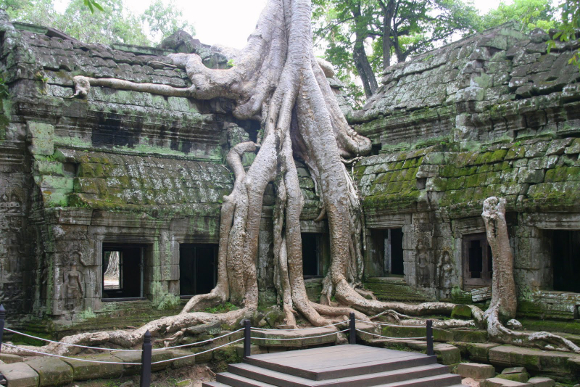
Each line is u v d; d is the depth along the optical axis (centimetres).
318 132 1388
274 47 1458
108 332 1018
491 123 1287
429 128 1412
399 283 1338
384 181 1386
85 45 1309
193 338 1060
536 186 1103
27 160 1151
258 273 1295
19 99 1117
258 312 1195
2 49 1178
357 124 1580
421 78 1508
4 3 2753
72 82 1207
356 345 1102
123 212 1122
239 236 1225
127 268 1373
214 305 1208
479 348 1009
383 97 1568
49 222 1072
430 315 1205
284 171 1322
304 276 1404
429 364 957
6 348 930
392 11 2330
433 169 1280
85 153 1177
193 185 1270
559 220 1062
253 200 1253
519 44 1332
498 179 1177
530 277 1102
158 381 952
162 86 1337
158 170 1249
